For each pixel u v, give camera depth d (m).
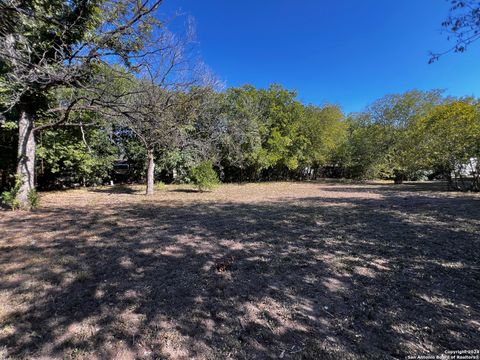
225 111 16.31
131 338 1.92
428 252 3.79
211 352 1.79
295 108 19.70
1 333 1.94
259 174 21.70
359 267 3.27
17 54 4.85
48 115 7.73
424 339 1.92
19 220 5.65
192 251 3.83
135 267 3.22
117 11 5.55
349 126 26.86
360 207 7.80
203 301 2.46
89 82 6.06
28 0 4.54
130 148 15.84
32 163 7.04
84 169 13.05
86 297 2.49
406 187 15.80
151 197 10.42
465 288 2.71
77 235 4.56
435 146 12.62
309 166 24.44
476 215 6.39
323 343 1.88
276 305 2.40
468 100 15.76
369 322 2.14
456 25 3.96
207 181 12.76
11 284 2.71
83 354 1.75
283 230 5.04
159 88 7.68
